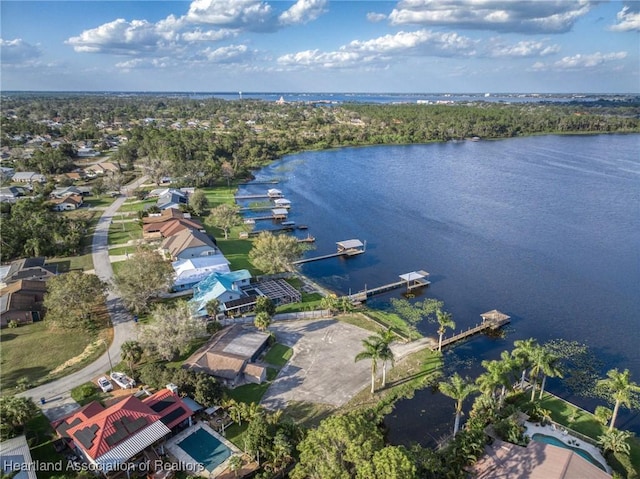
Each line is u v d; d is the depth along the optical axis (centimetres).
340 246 12825
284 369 7306
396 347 8044
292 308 9362
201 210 16062
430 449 5475
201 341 8069
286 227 14838
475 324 8906
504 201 17675
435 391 6938
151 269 8900
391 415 6412
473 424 5606
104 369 7256
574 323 8944
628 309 9456
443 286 10612
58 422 5778
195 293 9631
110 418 5438
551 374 6091
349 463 4528
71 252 12169
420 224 15162
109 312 9119
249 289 10031
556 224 14925
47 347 7906
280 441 5266
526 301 9850
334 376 7150
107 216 15762
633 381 7194
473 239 13700
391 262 12088
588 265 11700
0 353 7719
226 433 5881
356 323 8825
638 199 17700
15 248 12025
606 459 5444
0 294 9475
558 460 4906
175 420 5781
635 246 12962
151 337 7200
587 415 6347
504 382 5884
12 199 16975
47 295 8506
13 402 5684
